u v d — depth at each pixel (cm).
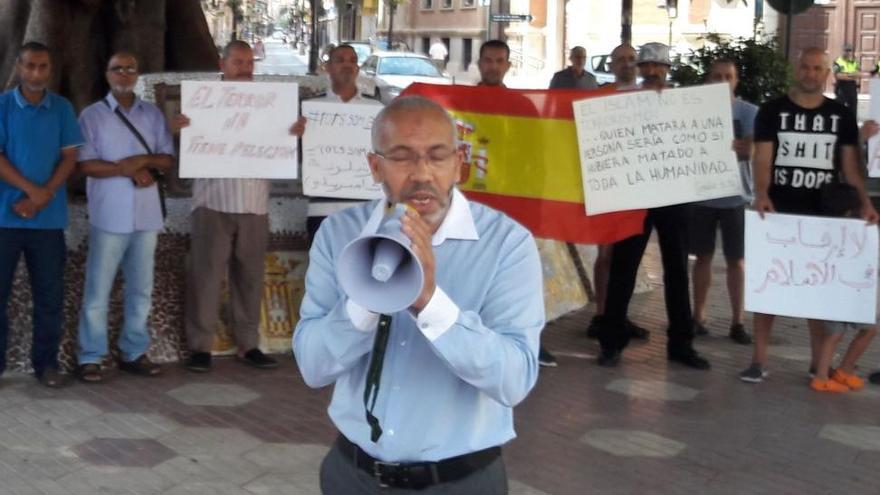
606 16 3838
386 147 267
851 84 1525
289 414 625
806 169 666
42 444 568
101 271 662
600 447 582
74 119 638
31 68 617
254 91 660
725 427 616
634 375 716
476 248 276
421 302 248
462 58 4694
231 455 559
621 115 680
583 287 915
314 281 284
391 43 3541
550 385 690
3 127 620
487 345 255
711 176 684
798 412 644
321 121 682
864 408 654
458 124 701
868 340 685
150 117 667
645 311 896
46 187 624
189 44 1007
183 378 688
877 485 539
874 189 1148
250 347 719
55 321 654
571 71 1223
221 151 662
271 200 766
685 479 541
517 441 588
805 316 667
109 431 589
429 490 279
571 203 696
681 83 1172
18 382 668
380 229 243
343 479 291
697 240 805
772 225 668
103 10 924
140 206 661
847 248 656
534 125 692
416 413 276
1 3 934
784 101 671
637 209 691
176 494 508
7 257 632
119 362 707
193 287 699
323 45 4950
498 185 702
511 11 4166
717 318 874
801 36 3269
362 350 264
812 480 543
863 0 3200
